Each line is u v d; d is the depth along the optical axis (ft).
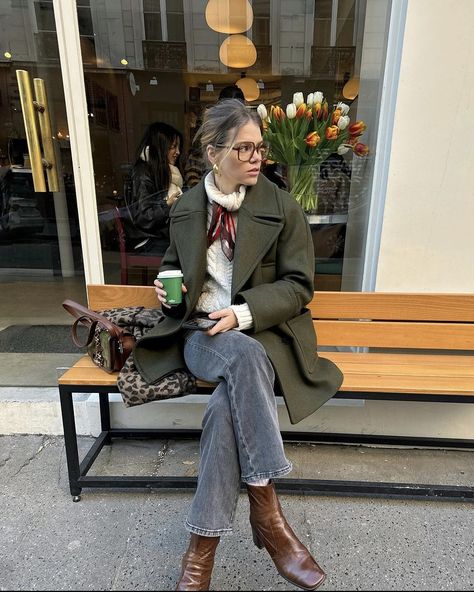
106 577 4.35
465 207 5.82
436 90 5.43
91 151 6.97
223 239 4.95
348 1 7.61
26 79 6.88
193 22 9.57
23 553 4.63
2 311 11.92
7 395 6.94
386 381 5.08
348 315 6.00
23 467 6.09
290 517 5.18
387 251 6.01
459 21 5.19
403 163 5.69
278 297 4.61
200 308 5.14
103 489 5.63
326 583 4.29
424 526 5.07
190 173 8.74
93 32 7.70
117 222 8.14
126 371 4.91
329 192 7.23
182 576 3.82
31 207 14.35
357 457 6.33
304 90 9.06
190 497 5.52
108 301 6.15
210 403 4.13
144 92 9.78
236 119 4.49
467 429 6.45
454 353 6.27
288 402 4.52
